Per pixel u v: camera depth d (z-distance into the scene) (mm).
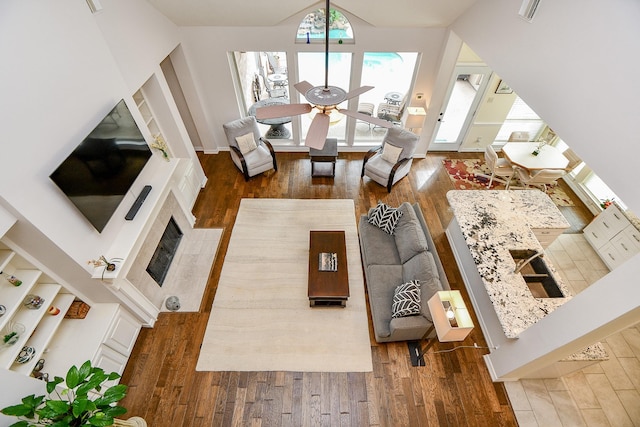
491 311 3812
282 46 5234
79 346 3129
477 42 4066
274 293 4371
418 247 3992
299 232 5160
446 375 3648
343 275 4133
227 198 5742
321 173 6152
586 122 2463
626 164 2133
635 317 2150
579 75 2502
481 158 6641
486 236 3986
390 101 6926
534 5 2980
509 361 3350
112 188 3205
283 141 6801
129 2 3717
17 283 2656
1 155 2189
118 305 3459
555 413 3381
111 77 3289
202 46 5234
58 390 2799
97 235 3170
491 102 5957
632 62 2061
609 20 2213
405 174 6035
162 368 3680
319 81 6574
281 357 3775
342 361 3748
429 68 5492
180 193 4719
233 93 5902
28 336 2646
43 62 2484
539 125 6391
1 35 2162
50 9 2537
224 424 3295
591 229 4914
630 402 3459
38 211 2482
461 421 3328
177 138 5125
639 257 2002
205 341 3896
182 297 4328
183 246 4918
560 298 3432
